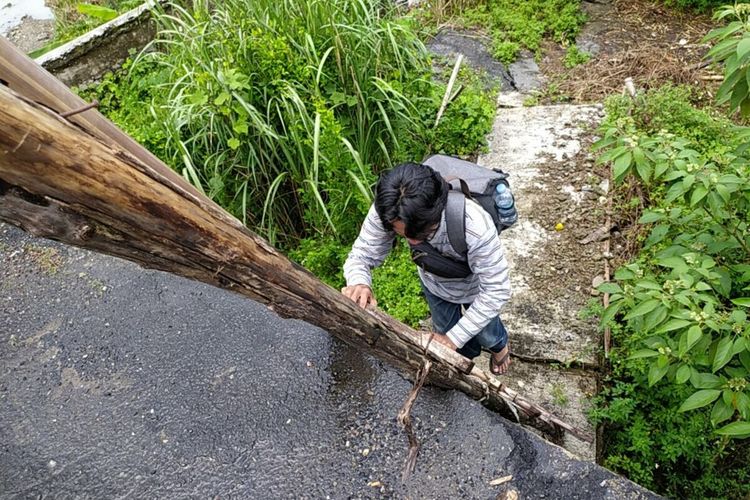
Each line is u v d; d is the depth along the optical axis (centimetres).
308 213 365
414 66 408
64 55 502
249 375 280
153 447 257
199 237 133
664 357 239
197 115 344
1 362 301
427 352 216
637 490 217
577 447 286
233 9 371
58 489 246
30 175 101
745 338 212
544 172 408
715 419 220
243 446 253
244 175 362
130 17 529
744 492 284
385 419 253
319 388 270
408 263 356
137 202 118
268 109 341
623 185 382
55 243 364
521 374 315
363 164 363
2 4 763
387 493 230
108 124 131
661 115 419
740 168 280
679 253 273
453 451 237
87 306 325
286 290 163
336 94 358
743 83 253
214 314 311
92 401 279
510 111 467
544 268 352
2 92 94
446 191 195
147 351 298
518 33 549
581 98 483
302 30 362
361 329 194
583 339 318
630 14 570
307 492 235
